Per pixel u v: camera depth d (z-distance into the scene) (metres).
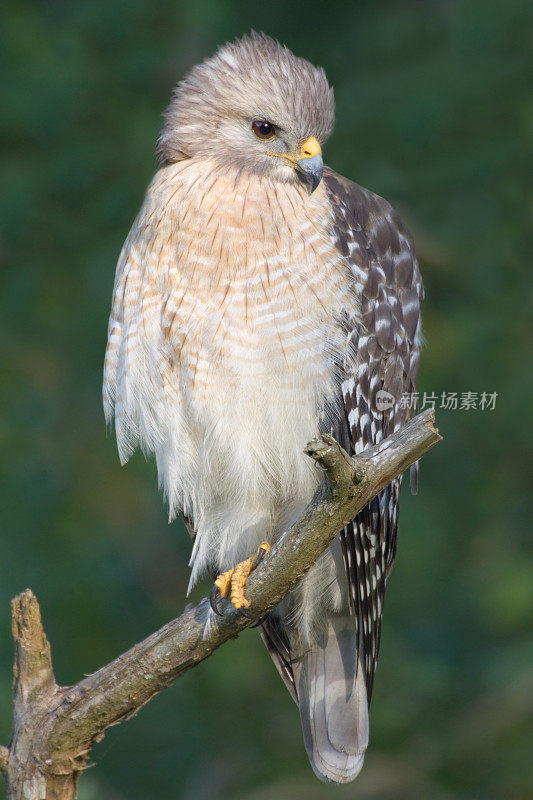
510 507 11.33
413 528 11.11
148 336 7.37
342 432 7.48
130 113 12.23
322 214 7.34
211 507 7.83
